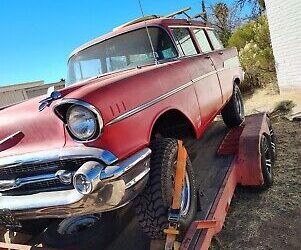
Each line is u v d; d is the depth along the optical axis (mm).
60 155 2180
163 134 3291
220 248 2979
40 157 2229
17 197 2352
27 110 2473
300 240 2926
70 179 2199
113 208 2197
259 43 10922
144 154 2379
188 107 3277
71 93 2217
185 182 2812
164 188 2492
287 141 5332
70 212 2213
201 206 3014
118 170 2139
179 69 3334
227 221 3355
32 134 2355
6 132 2455
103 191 2125
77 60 4070
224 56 5055
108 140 2180
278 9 8531
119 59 3736
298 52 8250
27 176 2342
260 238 3039
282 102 7832
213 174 3627
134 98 2471
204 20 5176
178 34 3996
